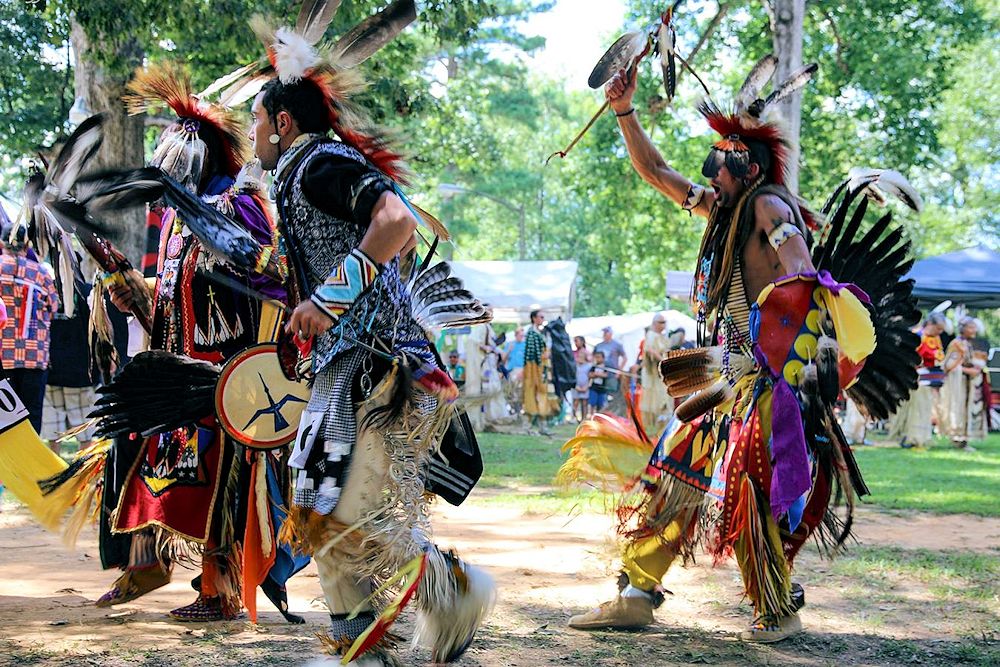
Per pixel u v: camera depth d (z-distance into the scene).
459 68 38.19
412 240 3.18
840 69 19.06
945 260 18.98
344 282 2.86
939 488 9.05
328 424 2.89
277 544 3.61
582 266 57.50
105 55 12.49
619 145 20.92
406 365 2.92
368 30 3.36
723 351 3.86
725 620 4.11
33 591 4.50
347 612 2.96
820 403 3.69
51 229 4.43
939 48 21.19
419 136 21.47
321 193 2.98
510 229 56.41
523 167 51.19
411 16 3.35
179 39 13.15
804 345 3.64
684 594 4.56
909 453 13.52
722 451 3.77
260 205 3.94
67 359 8.43
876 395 4.21
